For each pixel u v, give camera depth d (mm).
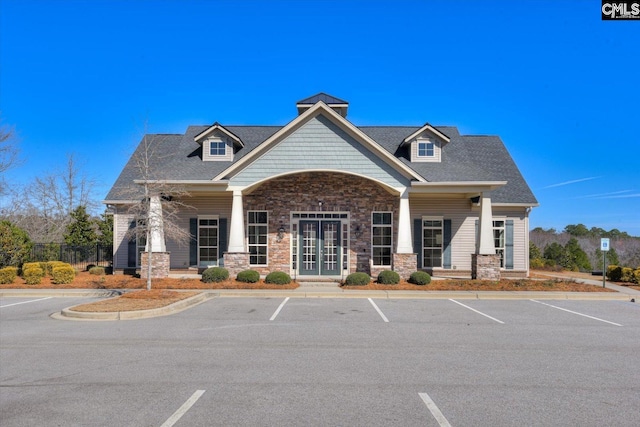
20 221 40125
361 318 11727
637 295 16000
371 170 19047
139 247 21547
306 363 7508
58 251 26406
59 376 6777
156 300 13398
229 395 5957
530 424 5090
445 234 21562
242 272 17906
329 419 5172
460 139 23297
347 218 20953
